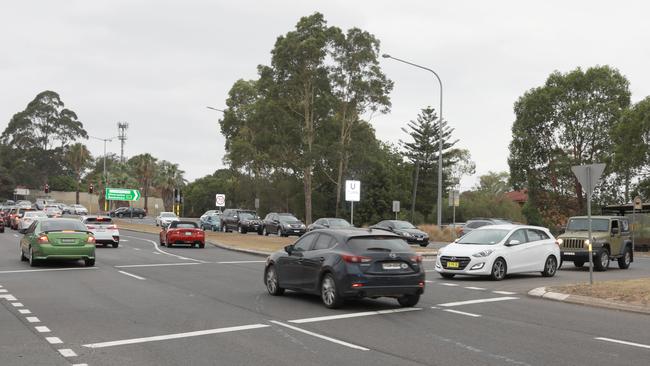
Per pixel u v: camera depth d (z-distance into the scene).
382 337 9.45
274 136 60.53
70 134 130.75
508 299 14.05
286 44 59.47
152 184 107.56
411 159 89.56
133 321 10.73
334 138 62.44
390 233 13.05
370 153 62.88
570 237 23.39
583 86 54.59
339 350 8.49
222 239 39.75
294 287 13.52
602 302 13.06
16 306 12.35
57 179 127.81
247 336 9.46
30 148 126.44
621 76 54.53
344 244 12.48
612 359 8.06
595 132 54.03
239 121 75.19
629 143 45.53
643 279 16.78
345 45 59.78
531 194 57.34
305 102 61.06
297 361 7.82
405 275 12.37
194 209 107.81
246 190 79.50
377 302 13.48
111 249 30.69
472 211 79.81
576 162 54.88
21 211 55.38
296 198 77.50
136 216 98.38
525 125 56.16
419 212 86.50
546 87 56.09
